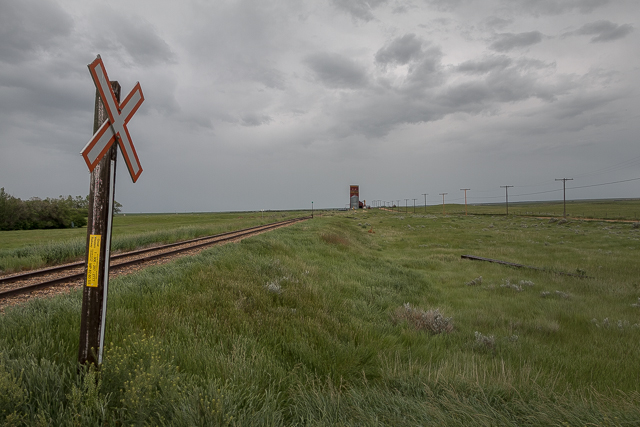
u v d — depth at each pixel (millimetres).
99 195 2809
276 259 11086
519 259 20688
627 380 4715
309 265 12188
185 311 5465
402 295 10336
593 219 63125
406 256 22422
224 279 7477
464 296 10938
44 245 14852
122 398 2633
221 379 3365
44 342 3713
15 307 5012
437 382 3768
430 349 5648
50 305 5230
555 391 3814
